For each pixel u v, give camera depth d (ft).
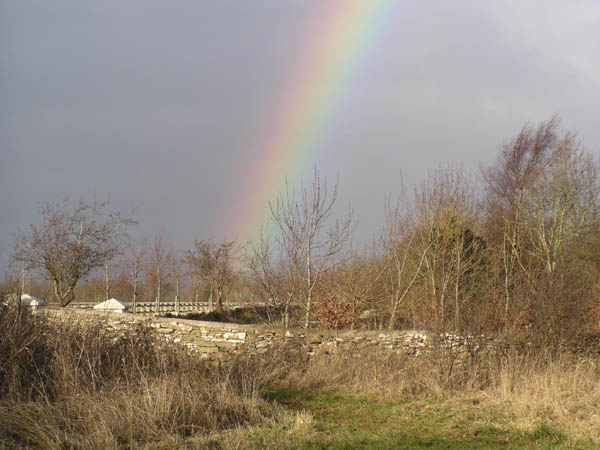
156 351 35.81
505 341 41.75
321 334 44.19
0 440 22.62
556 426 28.14
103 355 32.73
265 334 44.29
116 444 23.38
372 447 25.08
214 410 28.50
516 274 53.26
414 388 37.47
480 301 47.47
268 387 38.37
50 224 85.97
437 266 53.01
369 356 41.09
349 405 33.94
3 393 27.66
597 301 48.93
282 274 55.42
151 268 126.00
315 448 24.58
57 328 32.89
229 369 37.55
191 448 23.77
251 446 24.41
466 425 29.07
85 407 26.48
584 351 43.73
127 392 28.17
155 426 25.58
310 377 39.83
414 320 52.85
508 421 29.63
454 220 56.85
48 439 23.03
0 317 31.01
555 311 43.24
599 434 26.63
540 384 33.83
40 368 29.89
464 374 39.24
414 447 25.20
